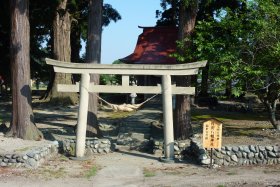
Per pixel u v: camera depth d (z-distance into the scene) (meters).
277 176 10.28
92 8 15.30
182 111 14.52
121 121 19.42
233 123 18.08
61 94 28.16
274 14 12.71
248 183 9.58
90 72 12.63
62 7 28.44
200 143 12.54
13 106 14.16
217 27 13.33
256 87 13.25
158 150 13.72
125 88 12.68
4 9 20.56
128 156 13.37
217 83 13.18
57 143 13.41
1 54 25.23
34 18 22.64
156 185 9.66
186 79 14.38
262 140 13.14
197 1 13.98
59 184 9.74
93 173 10.89
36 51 35.91
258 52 13.09
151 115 21.38
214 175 10.50
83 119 12.66
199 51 13.11
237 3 23.98
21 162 11.18
